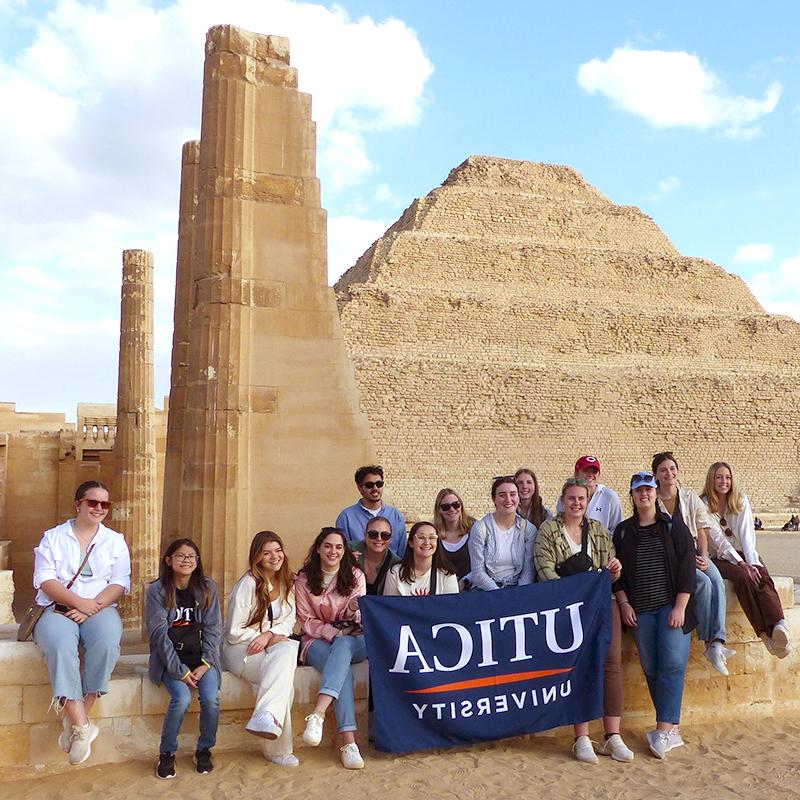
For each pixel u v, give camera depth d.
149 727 9.95
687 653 10.82
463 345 95.75
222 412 11.98
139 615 26.89
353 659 10.68
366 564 11.07
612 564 11.00
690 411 94.50
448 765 10.11
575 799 9.26
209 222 12.22
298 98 12.73
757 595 11.49
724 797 9.33
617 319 101.25
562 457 90.00
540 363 94.38
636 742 11.04
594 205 117.19
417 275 102.06
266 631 10.23
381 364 85.94
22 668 9.55
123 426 28.48
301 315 12.59
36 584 9.52
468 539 11.63
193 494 11.95
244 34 12.41
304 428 12.52
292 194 12.62
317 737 9.76
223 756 10.12
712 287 112.69
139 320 28.75
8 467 34.25
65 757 9.64
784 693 12.14
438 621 10.48
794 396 97.56
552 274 106.94
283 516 12.35
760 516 79.75
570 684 10.68
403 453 85.44
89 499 9.75
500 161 118.56
